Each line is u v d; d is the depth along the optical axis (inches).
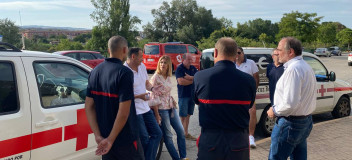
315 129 238.4
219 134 100.0
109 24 1686.8
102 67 105.7
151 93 176.4
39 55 130.3
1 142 109.3
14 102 115.3
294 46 124.4
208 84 100.0
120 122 99.6
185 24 2110.0
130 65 157.0
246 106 101.3
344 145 203.8
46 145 124.0
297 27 1684.3
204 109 102.0
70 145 133.6
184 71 217.6
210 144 100.5
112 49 106.0
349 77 667.4
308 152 192.2
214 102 99.5
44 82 128.6
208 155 100.9
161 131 169.3
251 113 207.5
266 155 189.0
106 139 100.2
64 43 1464.1
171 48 721.6
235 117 100.0
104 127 105.2
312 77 124.6
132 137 106.2
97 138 105.2
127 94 100.3
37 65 127.8
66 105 135.1
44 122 122.7
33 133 119.3
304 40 1691.7
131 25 1747.0
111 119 103.7
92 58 612.7
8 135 111.3
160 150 185.8
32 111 119.6
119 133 103.8
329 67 951.0
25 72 120.8
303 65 122.6
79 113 137.8
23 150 116.2
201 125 103.8
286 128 127.6
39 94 124.1
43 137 122.8
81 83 147.8
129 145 105.5
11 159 112.3
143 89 161.2
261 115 236.4
